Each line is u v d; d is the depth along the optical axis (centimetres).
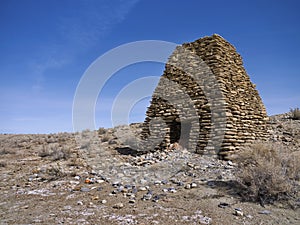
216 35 1309
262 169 591
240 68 1380
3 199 627
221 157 986
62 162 1143
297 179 631
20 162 1195
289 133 1291
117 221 456
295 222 445
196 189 636
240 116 1153
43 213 512
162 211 502
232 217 466
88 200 597
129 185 710
